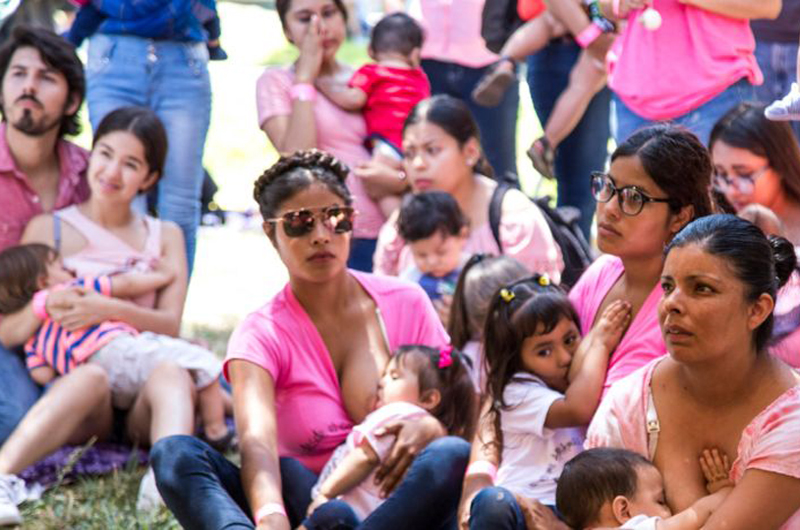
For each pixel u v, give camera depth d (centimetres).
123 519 1097
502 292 930
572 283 1245
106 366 1214
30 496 1134
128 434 1246
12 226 1288
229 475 936
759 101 1288
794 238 1122
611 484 787
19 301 1230
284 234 966
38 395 1232
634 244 872
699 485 784
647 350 879
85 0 1438
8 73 1264
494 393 923
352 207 990
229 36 3962
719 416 774
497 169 1688
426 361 978
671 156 857
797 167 1127
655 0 1273
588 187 1616
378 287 1019
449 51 1666
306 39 1457
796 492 739
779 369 770
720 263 734
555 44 1591
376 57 1477
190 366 1228
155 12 1415
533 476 905
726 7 1238
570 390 892
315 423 979
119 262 1275
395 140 1442
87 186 1321
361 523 895
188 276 1417
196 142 1462
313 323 993
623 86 1303
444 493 891
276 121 1458
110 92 1429
